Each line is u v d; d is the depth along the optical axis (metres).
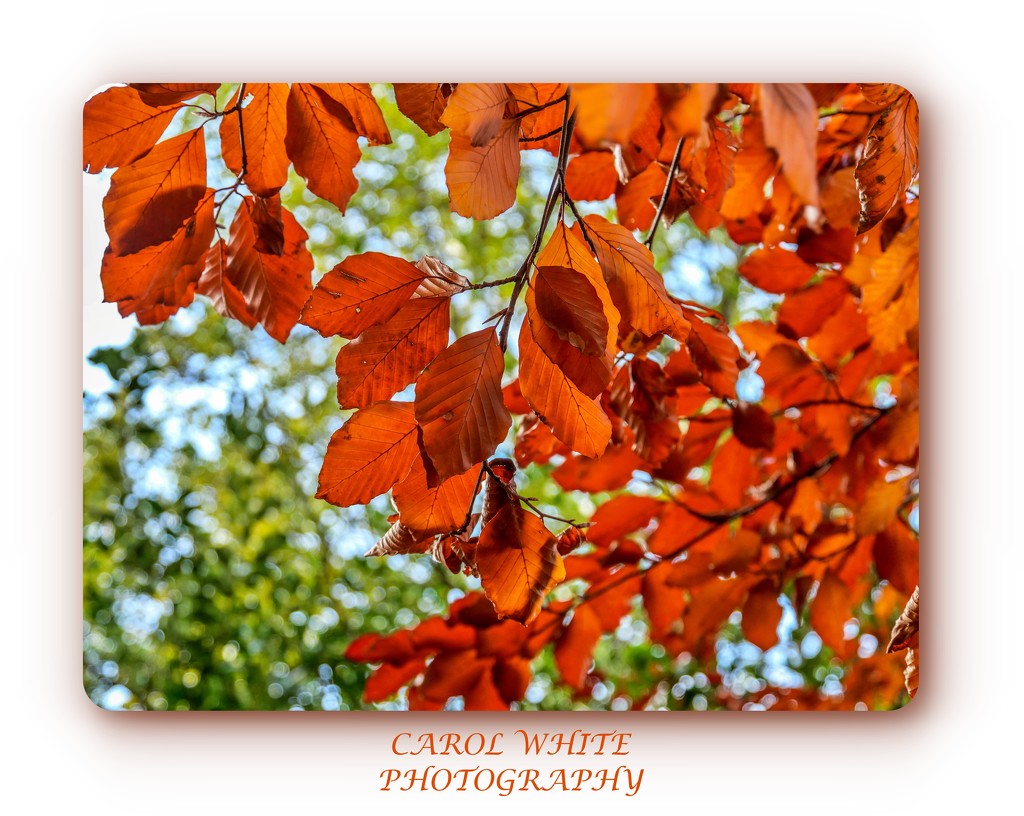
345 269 1.35
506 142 1.38
